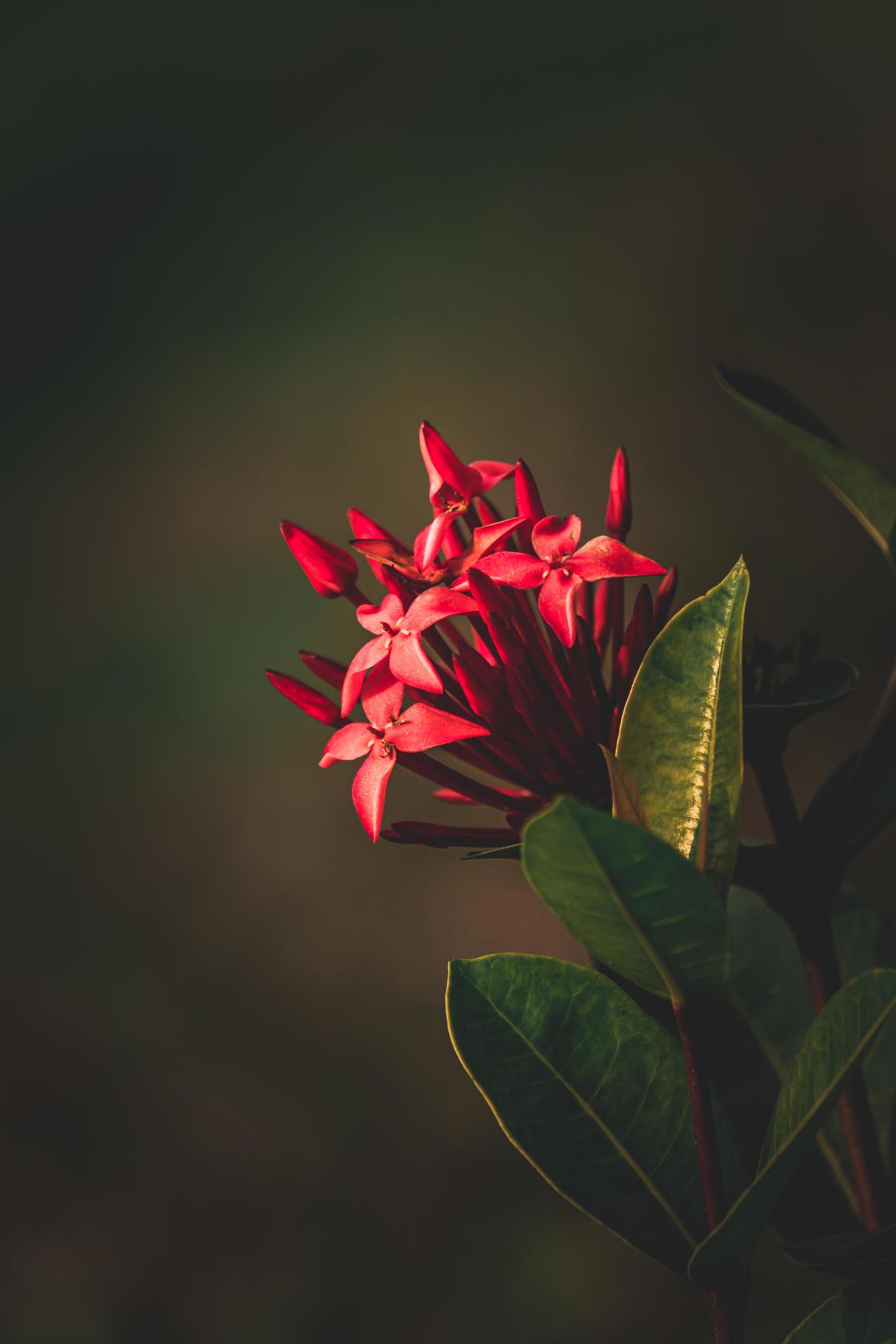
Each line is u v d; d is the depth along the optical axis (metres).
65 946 1.97
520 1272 1.55
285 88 3.25
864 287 2.41
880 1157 0.61
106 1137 1.77
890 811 0.62
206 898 1.98
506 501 2.28
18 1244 1.68
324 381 2.58
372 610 0.62
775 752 0.62
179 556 2.39
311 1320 1.56
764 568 2.09
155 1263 1.64
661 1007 0.62
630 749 0.57
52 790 2.15
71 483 2.57
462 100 3.06
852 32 2.79
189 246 2.99
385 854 1.97
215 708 2.18
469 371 2.49
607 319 2.50
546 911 1.86
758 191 2.61
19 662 2.34
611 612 0.64
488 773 0.63
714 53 2.89
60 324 2.91
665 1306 1.49
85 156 3.27
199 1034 1.84
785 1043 0.66
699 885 0.55
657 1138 0.58
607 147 2.81
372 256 2.79
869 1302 0.58
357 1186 1.67
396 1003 1.83
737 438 2.26
